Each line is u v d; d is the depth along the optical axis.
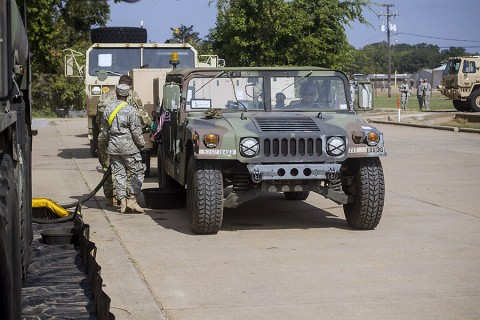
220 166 9.02
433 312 6.02
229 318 5.93
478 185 13.34
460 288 6.70
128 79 10.57
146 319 5.91
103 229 9.55
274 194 12.49
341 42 31.52
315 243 8.63
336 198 9.13
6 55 4.54
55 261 7.00
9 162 4.66
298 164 8.82
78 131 29.34
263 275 7.22
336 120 9.27
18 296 4.65
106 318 4.86
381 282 6.93
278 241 8.76
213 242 8.73
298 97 10.07
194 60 18.11
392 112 40.56
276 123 9.02
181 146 9.82
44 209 9.27
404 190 12.80
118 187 10.66
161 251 8.27
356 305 6.23
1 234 4.01
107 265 7.66
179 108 9.98
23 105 6.24
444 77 40.88
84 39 41.78
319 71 10.15
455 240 8.76
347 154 8.86
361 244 8.56
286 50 30.91
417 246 8.44
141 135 10.58
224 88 10.03
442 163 16.84
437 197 12.01
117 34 18.22
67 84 46.28
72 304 5.64
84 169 16.17
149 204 11.14
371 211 9.12
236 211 10.86
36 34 22.39
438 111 41.62
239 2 30.73
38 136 26.45
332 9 30.77
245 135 8.73
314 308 6.16
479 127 28.44
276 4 30.31
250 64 31.14
